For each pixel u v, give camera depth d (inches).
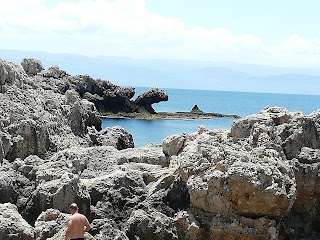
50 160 929.5
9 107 1091.3
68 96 1403.8
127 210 804.0
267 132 855.7
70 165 886.4
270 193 715.4
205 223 754.8
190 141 951.6
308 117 876.6
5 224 684.7
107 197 808.9
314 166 831.1
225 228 733.9
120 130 1477.6
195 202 765.9
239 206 736.3
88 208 783.7
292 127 868.6
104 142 1381.6
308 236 824.9
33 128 1027.3
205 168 778.2
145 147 1114.7
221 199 742.5
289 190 745.0
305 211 843.4
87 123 1435.8
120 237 698.8
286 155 851.4
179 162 823.1
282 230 797.2
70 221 640.4
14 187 826.8
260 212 732.0
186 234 753.6
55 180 799.7
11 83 1213.7
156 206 796.6
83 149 1015.6
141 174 866.1
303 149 849.5
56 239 665.6
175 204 801.6
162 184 824.3
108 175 849.5
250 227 732.7
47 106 1261.1
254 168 732.7
